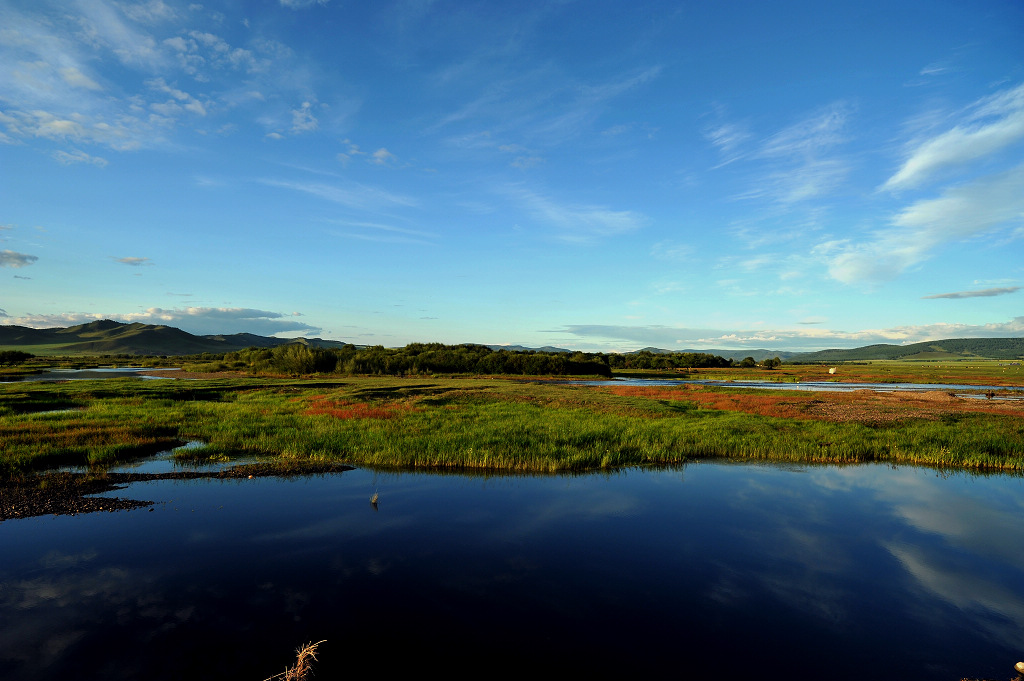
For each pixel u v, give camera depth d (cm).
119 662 680
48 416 2791
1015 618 845
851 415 3219
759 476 1769
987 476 1789
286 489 1541
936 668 706
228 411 3166
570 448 2008
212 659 691
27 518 1239
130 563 1000
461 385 5719
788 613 853
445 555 1070
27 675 648
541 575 982
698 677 676
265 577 948
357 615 820
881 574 1002
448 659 706
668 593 916
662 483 1669
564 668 691
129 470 1741
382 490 1550
